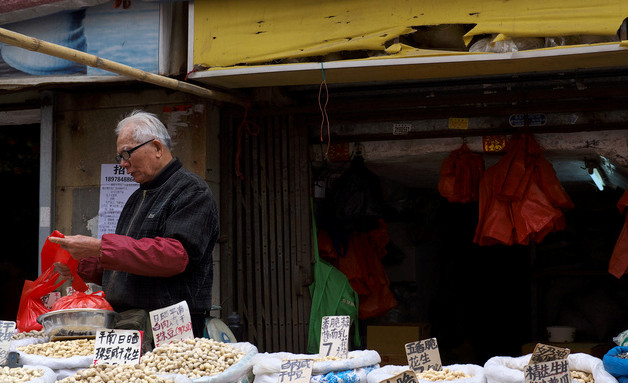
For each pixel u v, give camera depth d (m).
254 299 5.21
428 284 7.03
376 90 5.13
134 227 3.39
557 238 7.13
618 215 6.95
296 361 2.81
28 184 7.18
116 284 3.37
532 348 5.96
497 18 3.85
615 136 4.73
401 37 4.18
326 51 4.13
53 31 4.66
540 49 3.84
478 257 8.02
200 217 3.31
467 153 4.96
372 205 5.14
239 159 5.22
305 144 5.17
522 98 4.75
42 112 5.34
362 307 5.83
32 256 7.18
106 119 5.25
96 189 5.23
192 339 3.09
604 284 6.88
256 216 5.22
